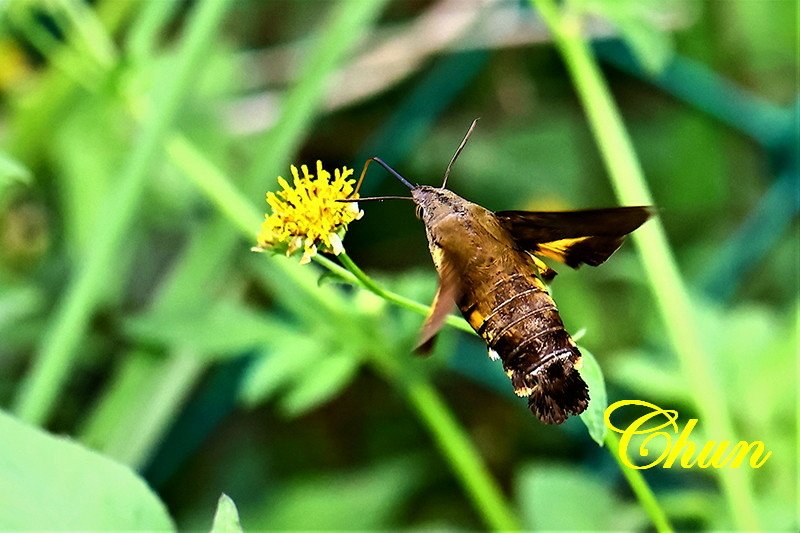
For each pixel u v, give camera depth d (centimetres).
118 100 57
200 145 67
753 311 59
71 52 58
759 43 73
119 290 66
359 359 57
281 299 58
